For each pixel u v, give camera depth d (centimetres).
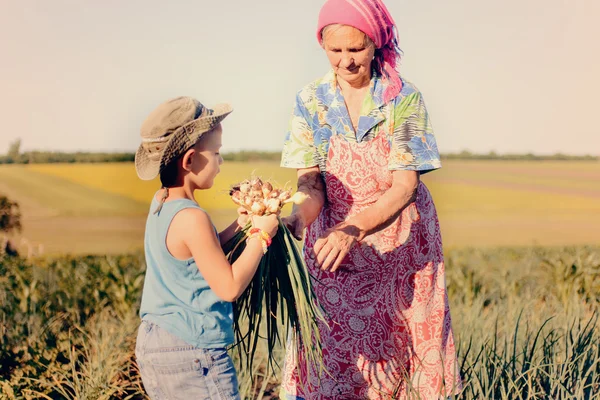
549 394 418
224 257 304
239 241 327
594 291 810
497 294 866
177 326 303
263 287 333
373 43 342
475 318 571
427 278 371
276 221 317
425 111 363
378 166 366
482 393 402
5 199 1822
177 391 304
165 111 307
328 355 379
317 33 351
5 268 912
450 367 376
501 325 566
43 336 607
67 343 595
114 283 811
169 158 303
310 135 376
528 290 766
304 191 372
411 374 374
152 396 311
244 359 525
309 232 389
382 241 366
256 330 344
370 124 362
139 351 310
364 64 345
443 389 370
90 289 820
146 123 310
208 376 305
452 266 1052
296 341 374
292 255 326
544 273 955
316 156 377
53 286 851
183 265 304
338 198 373
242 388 455
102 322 664
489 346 473
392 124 361
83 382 496
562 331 512
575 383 422
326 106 369
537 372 433
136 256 1077
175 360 302
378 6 337
